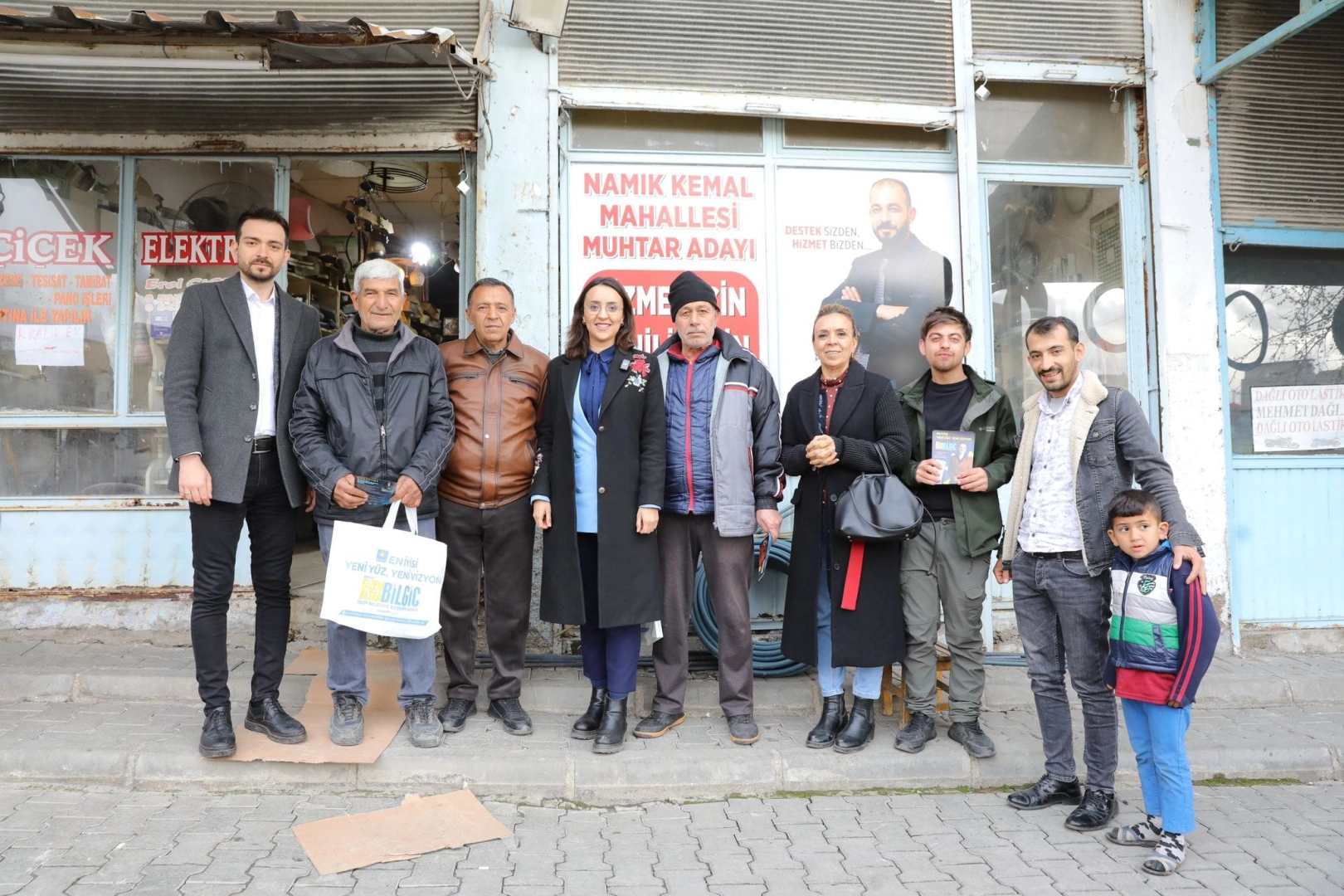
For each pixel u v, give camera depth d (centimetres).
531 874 277
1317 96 517
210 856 281
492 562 371
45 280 480
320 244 552
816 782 349
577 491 361
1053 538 321
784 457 371
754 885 272
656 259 482
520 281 461
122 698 398
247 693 394
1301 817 330
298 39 388
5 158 475
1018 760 358
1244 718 418
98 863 275
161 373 484
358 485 334
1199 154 507
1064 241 513
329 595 322
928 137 503
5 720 368
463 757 341
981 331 491
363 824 305
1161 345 499
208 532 328
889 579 356
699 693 413
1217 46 508
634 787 342
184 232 484
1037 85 511
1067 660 329
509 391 370
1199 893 269
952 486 362
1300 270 528
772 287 488
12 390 479
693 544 375
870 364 494
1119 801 341
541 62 465
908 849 298
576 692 407
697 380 371
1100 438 317
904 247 498
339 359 341
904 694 384
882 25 489
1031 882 275
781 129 492
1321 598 515
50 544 470
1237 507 513
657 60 475
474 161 473
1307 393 525
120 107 459
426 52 409
